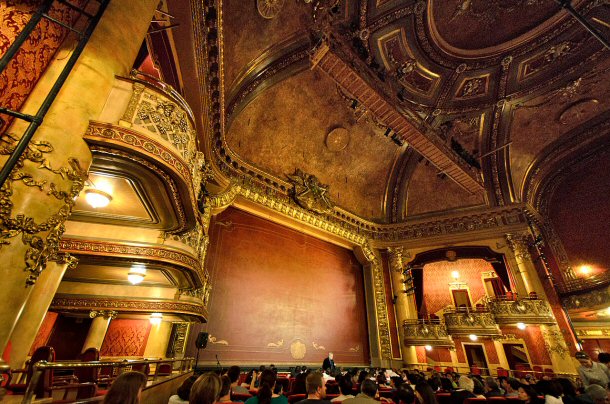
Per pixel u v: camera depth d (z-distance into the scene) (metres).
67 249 5.00
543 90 14.55
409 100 15.03
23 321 4.30
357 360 14.55
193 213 5.05
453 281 18.30
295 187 14.92
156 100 4.13
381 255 17.80
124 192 4.48
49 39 3.33
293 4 10.52
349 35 12.37
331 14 11.57
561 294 14.85
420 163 17.83
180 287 7.89
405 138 13.14
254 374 7.89
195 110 8.80
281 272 13.51
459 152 16.30
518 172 16.70
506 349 15.34
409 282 16.47
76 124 3.23
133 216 5.27
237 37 9.67
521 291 14.22
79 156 3.22
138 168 3.85
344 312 15.30
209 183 11.34
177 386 6.47
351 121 15.66
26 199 2.69
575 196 16.50
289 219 14.49
